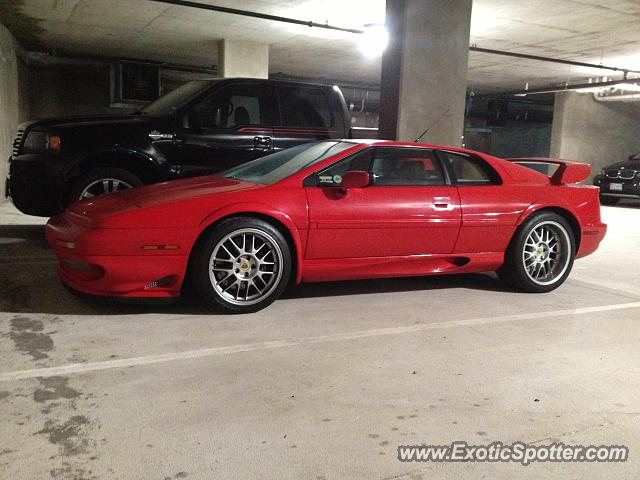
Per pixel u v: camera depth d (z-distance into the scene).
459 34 8.26
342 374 2.88
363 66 18.05
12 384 2.62
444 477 2.01
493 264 4.57
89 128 5.50
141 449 2.11
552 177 4.88
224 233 3.62
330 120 6.55
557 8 10.34
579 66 16.17
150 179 5.84
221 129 5.96
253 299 3.79
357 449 2.17
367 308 4.09
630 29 11.76
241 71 14.20
